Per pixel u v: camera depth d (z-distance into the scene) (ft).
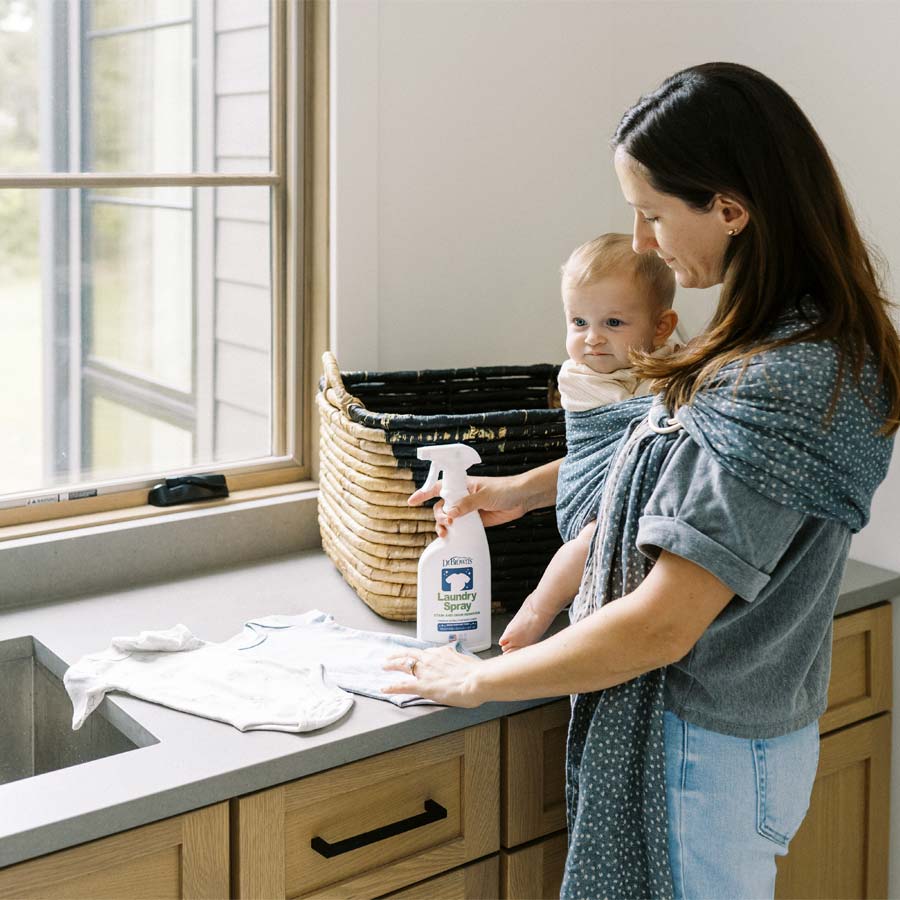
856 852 6.69
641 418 4.68
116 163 6.39
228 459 6.96
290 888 4.55
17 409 6.31
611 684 4.15
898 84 6.21
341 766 4.60
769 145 3.93
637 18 7.44
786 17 6.66
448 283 7.12
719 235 4.10
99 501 6.41
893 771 6.76
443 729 4.81
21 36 6.04
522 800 5.15
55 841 3.93
